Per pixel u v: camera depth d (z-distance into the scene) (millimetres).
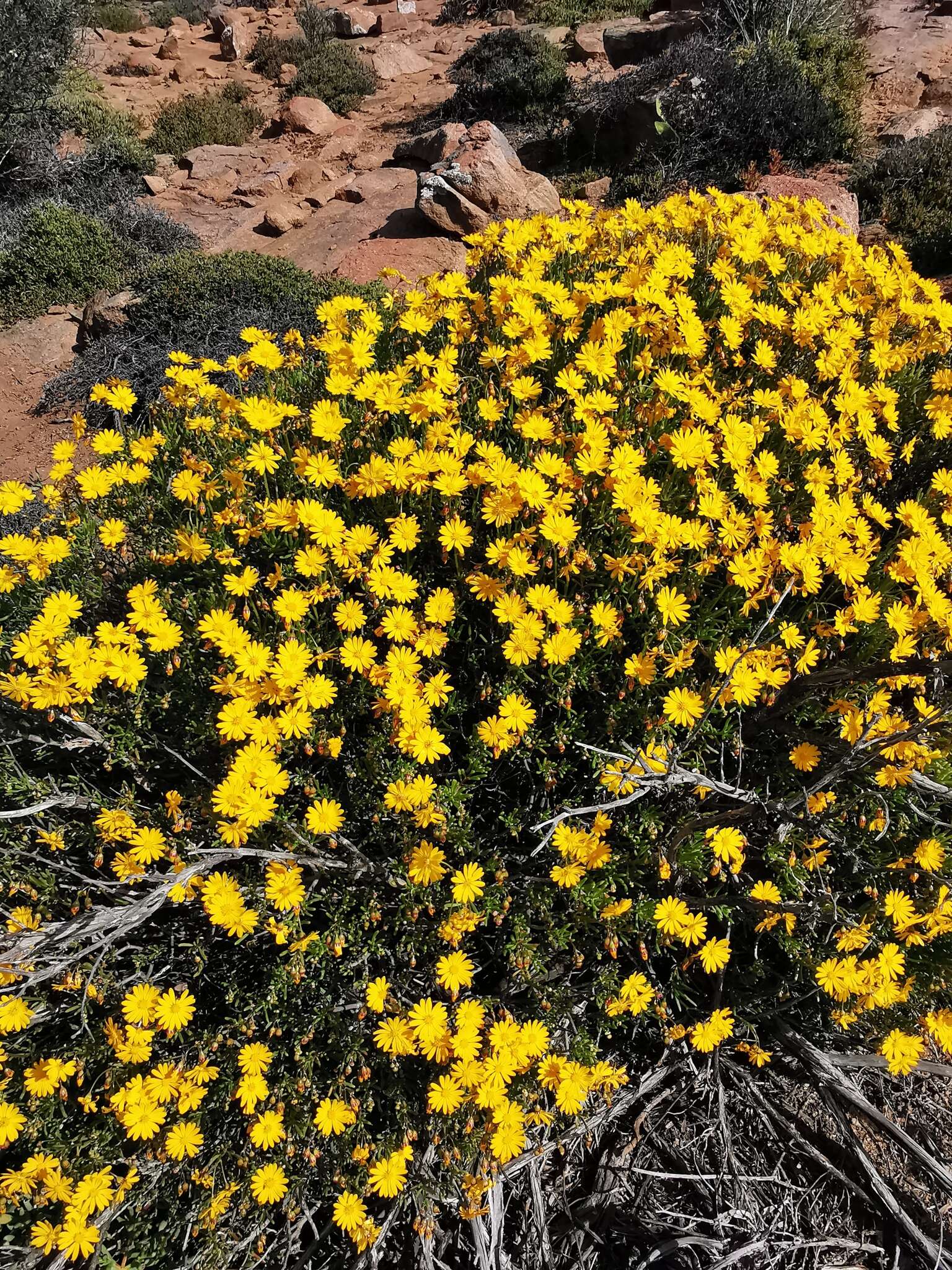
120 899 2502
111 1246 2453
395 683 2580
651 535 2740
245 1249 2480
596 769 2768
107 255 8969
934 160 8055
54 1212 2506
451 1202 2424
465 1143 2383
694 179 8914
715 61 9484
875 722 2496
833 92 9492
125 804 2682
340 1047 2543
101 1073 2521
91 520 3361
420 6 17875
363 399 3158
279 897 2416
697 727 2477
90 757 2998
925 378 3715
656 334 3256
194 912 2771
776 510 3186
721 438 3061
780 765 2928
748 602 2807
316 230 9320
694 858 2590
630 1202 2613
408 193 9648
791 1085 2857
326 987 2699
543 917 2637
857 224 7125
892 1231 2586
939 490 3189
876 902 2541
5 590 3055
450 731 2982
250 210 10312
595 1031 2818
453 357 3301
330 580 2840
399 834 2711
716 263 3635
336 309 3645
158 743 2766
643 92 9695
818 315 3387
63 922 2252
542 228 3936
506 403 3225
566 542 2746
